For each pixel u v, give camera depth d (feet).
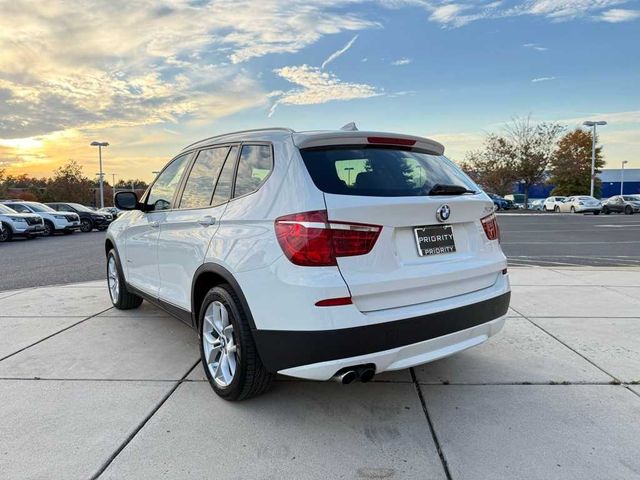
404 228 9.46
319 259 8.59
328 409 10.47
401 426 9.73
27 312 18.75
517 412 10.27
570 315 17.51
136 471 8.23
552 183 198.70
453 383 11.76
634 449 8.82
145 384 11.80
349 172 9.52
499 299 10.91
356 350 8.63
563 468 8.26
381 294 8.98
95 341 15.08
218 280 11.32
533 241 49.75
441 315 9.57
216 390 10.94
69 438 9.29
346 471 8.24
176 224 12.92
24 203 74.33
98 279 27.50
